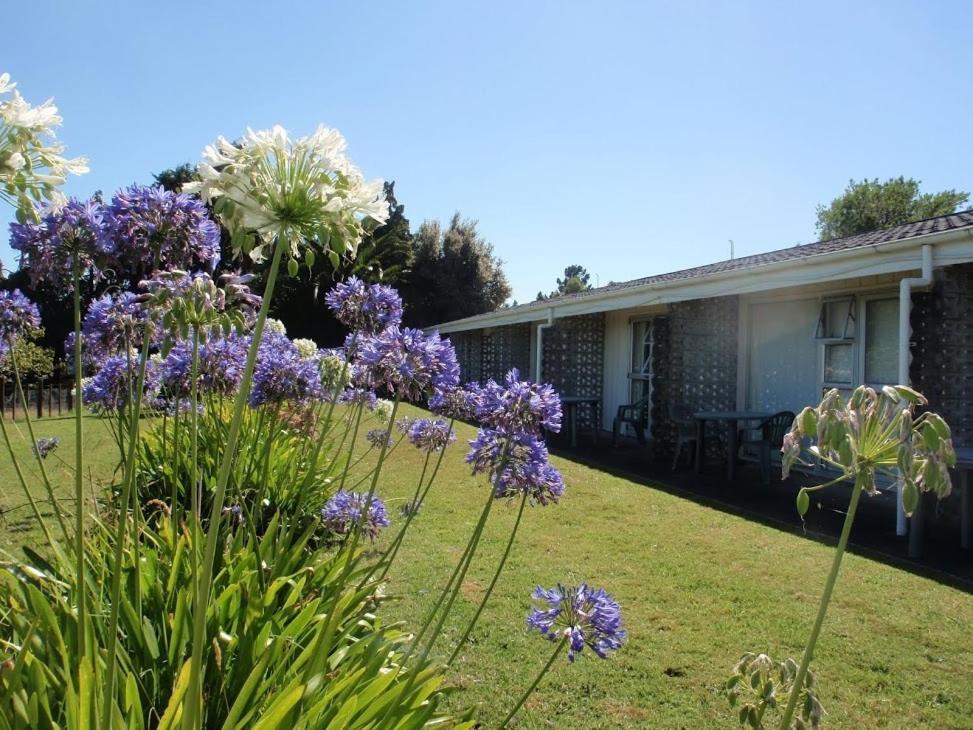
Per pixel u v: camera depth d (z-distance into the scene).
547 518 5.98
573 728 2.74
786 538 5.46
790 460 1.38
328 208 1.19
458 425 12.23
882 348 7.69
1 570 2.22
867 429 1.32
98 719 1.49
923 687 3.10
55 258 1.55
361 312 2.56
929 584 4.39
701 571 4.59
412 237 39.03
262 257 1.38
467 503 6.40
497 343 19.69
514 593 4.11
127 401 2.59
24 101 1.45
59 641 1.68
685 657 3.35
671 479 8.22
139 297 1.78
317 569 2.64
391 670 1.94
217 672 1.78
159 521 3.02
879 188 38.62
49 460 7.59
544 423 1.77
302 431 4.43
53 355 13.84
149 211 1.59
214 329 1.60
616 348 13.44
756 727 1.43
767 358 9.47
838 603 4.04
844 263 6.41
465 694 2.96
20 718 1.44
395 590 4.12
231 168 1.18
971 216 7.23
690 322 9.40
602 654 1.75
